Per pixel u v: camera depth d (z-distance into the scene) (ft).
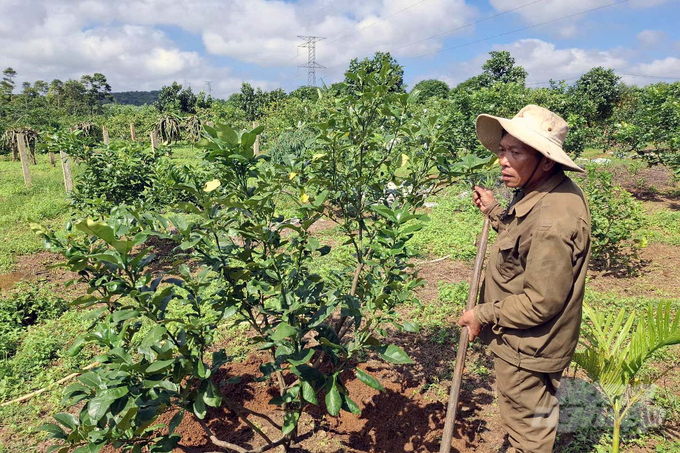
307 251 9.09
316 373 7.52
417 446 10.09
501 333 7.43
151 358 6.84
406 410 11.23
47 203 32.35
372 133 9.66
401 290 8.51
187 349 6.95
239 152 7.05
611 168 45.14
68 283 7.50
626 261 20.68
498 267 7.55
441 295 17.58
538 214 6.76
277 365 8.15
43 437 10.55
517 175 7.04
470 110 44.04
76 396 6.88
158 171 23.91
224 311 7.52
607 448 9.64
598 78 107.65
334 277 10.96
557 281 6.43
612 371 8.63
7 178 45.19
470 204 31.42
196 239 7.00
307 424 10.79
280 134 40.04
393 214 8.29
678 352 13.28
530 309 6.68
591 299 17.30
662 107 37.06
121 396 6.32
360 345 7.92
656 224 27.76
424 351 13.87
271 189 8.25
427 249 23.57
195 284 6.76
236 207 7.18
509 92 47.01
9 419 11.32
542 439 7.58
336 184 9.73
